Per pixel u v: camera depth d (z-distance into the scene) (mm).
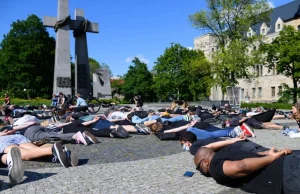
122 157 8609
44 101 41969
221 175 5363
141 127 13383
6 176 6461
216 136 9953
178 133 11672
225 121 13914
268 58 55875
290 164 4727
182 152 9234
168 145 10531
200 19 50531
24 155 7500
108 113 18000
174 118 14656
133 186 5836
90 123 12711
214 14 50188
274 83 80938
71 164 7434
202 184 5871
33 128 10188
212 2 50125
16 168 5809
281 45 53312
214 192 5406
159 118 13859
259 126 14297
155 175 6609
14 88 64562
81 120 13758
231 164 5188
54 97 30844
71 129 11211
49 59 66562
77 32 38750
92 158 8438
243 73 50344
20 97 64750
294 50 51375
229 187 5625
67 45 36938
